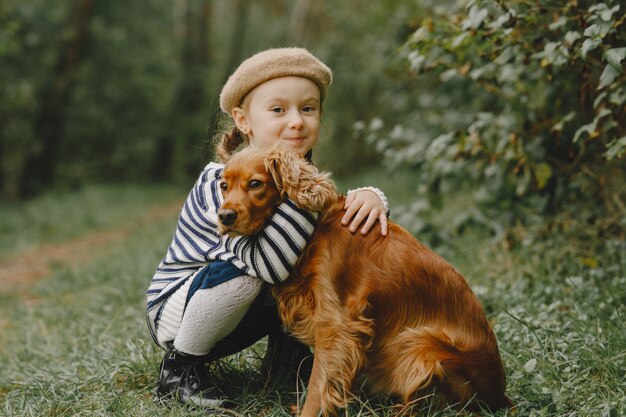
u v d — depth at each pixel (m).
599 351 2.83
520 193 4.30
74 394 2.88
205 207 2.53
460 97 6.17
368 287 2.33
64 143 17.33
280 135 2.53
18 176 15.32
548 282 3.95
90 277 6.16
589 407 2.39
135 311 4.43
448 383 2.32
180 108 19.88
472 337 2.36
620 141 3.10
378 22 10.64
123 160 18.59
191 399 2.59
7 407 2.82
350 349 2.28
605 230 4.07
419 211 4.79
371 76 13.56
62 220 11.39
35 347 3.93
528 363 2.58
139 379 3.05
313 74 2.55
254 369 3.01
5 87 11.76
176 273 2.63
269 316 2.69
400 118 10.16
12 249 9.04
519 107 4.08
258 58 2.56
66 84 14.52
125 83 17.42
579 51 3.07
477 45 3.73
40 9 13.42
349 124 14.75
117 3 17.02
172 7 19.31
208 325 2.48
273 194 2.28
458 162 4.51
